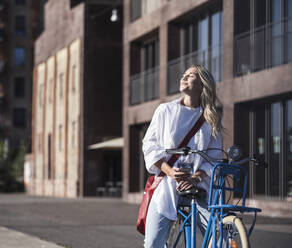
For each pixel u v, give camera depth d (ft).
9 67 227.81
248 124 61.98
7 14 228.84
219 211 13.73
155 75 85.87
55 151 135.33
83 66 121.39
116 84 123.03
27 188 161.17
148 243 14.82
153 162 14.57
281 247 29.94
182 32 78.95
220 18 68.95
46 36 145.18
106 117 122.01
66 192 125.70
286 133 56.75
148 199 14.88
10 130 224.74
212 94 14.76
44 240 32.63
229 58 63.10
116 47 123.24
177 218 15.15
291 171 55.88
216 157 14.85
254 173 60.23
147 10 86.22
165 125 14.75
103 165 123.85
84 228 43.70
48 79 142.72
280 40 57.93
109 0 123.13
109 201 92.38
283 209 53.42
